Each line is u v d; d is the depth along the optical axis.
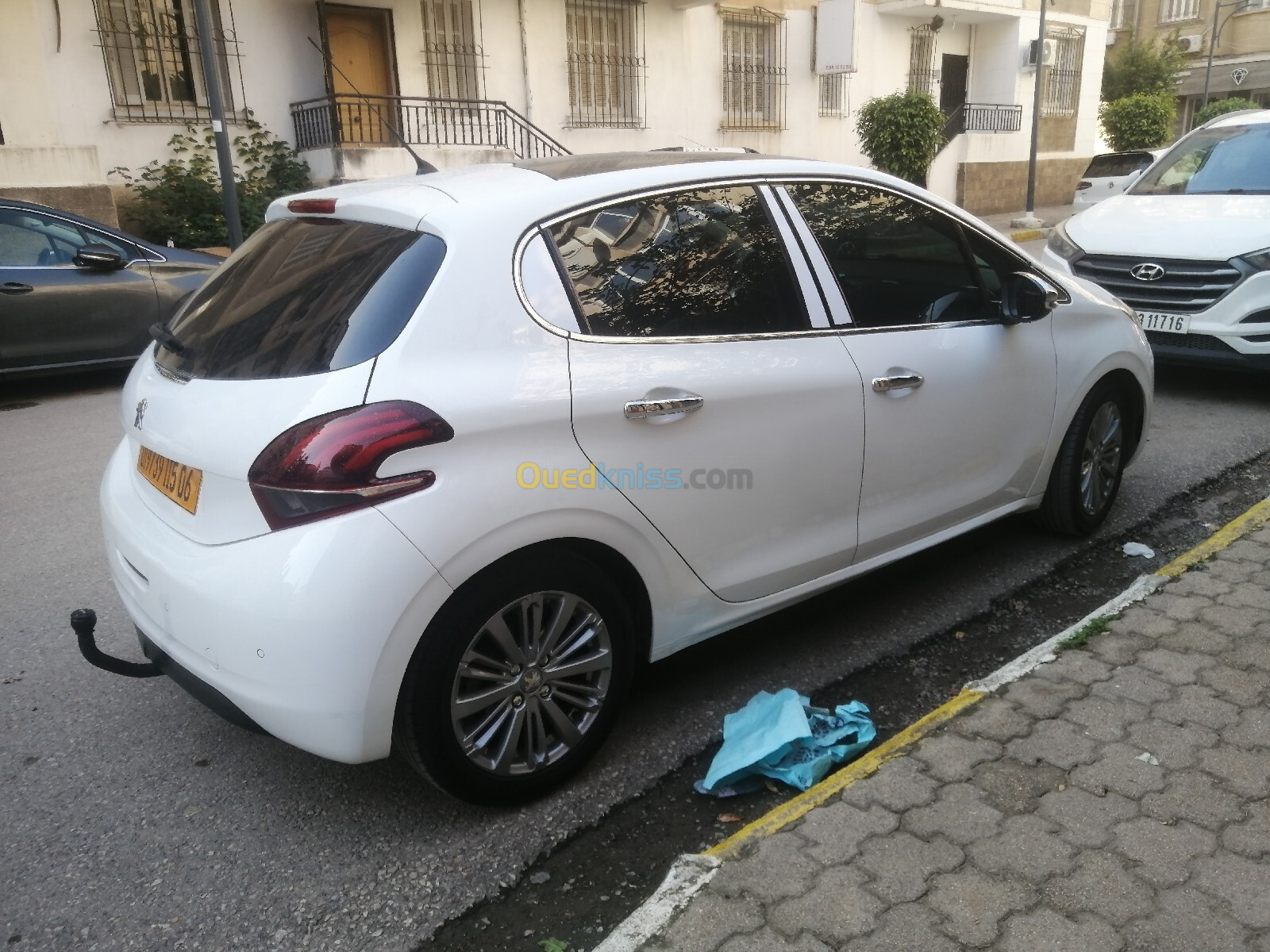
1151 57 27.94
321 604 2.25
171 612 2.51
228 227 11.00
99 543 4.79
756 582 3.08
